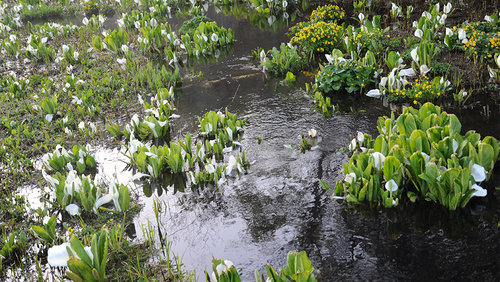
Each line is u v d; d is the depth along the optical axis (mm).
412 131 4906
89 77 9305
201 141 6328
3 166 5855
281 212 4457
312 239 4016
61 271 3918
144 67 9820
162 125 6539
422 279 3432
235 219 4430
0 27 13555
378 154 4426
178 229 4363
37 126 7156
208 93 8125
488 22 8898
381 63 8570
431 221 4133
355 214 4324
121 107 7797
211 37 10734
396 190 4340
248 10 14844
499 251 3660
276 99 7543
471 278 3393
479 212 4191
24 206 4961
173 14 15508
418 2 12180
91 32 13281
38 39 11938
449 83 6875
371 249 3824
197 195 4957
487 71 7375
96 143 6551
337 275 3555
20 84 8742
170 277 3676
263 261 3797
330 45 9438
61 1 18438
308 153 5570
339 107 7012
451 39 8242
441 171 4316
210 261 3865
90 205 4699
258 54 9984
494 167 4785
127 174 5602
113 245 4004
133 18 13930
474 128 5766
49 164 5582
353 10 12578
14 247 4168
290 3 14273
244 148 5926
